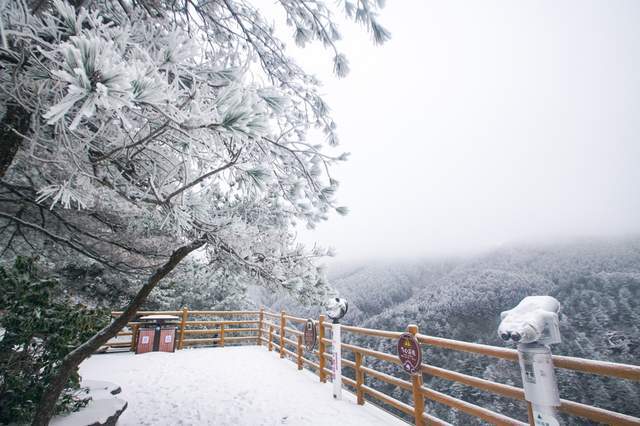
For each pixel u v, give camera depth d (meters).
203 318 12.38
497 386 2.46
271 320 9.34
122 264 3.97
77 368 2.80
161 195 1.57
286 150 2.50
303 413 4.07
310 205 2.89
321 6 2.55
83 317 2.93
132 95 0.69
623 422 1.67
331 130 3.30
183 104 1.04
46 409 2.18
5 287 2.48
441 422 3.04
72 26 0.98
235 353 7.81
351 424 3.71
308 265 2.60
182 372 5.95
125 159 1.54
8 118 1.63
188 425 3.73
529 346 1.69
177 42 1.17
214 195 2.62
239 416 4.00
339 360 4.57
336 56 2.81
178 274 5.05
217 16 2.74
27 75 1.11
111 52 0.72
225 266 2.79
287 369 6.32
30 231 3.65
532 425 2.19
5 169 1.68
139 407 4.19
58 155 1.35
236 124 0.93
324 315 5.59
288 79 3.14
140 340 7.51
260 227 2.62
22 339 2.54
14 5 1.07
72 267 6.05
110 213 3.42
